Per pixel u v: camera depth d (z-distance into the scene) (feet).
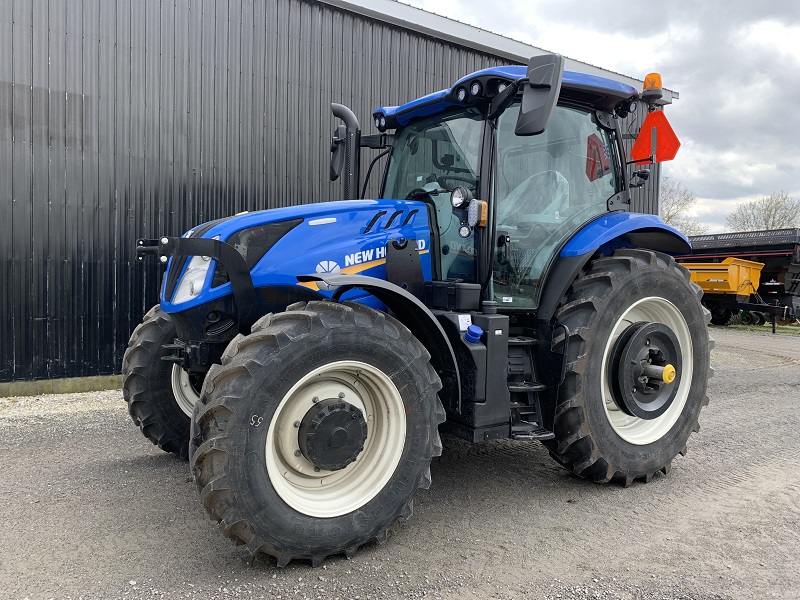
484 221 10.62
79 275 20.16
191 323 9.87
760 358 31.07
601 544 9.33
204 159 22.06
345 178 13.82
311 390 8.77
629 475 11.73
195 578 8.10
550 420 11.10
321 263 10.36
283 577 8.18
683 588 8.03
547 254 11.91
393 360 8.96
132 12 20.45
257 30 22.84
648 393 12.19
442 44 27.63
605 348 11.48
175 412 12.72
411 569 8.48
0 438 14.55
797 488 11.84
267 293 10.00
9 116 18.83
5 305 19.11
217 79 22.13
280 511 8.16
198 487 8.10
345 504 8.78
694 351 12.94
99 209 20.34
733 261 46.73
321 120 24.53
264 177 23.34
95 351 20.58
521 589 7.97
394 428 9.18
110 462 12.78
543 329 11.46
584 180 12.82
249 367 7.98
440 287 10.99
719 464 13.32
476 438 10.10
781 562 8.77
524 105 9.74
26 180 19.19
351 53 25.09
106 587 7.82
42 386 19.81
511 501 11.07
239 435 7.86
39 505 10.47
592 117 12.92
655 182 37.19
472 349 10.08
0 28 18.57
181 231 21.77
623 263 12.02
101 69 20.07
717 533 9.75
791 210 118.42
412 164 12.92
